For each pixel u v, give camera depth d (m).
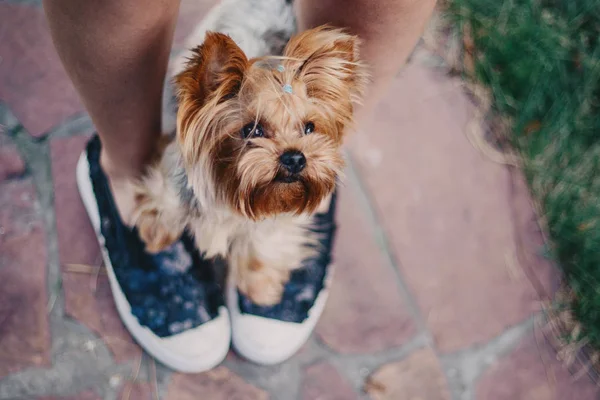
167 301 0.71
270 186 0.60
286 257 0.73
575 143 0.89
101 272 0.76
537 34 0.92
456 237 0.83
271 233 0.71
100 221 0.74
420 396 0.75
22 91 0.83
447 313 0.80
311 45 0.58
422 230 0.83
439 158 0.87
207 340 0.71
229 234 0.70
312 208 0.64
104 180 0.74
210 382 0.73
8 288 0.74
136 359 0.73
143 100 0.60
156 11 0.52
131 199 0.73
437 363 0.77
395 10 0.57
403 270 0.81
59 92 0.83
